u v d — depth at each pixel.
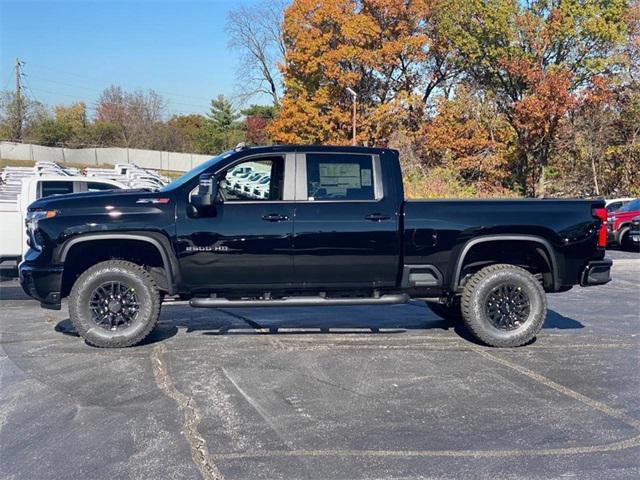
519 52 37.38
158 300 6.73
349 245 6.61
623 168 35.12
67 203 6.54
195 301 6.65
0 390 5.41
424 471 3.94
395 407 5.04
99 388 5.45
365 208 6.65
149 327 6.70
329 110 44.53
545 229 6.77
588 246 6.88
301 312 8.70
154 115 80.69
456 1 38.56
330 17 42.81
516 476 3.88
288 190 6.63
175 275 6.58
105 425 4.65
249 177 6.73
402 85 46.53
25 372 5.90
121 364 6.14
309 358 6.38
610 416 4.89
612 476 3.89
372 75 45.31
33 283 6.51
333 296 6.91
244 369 5.99
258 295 6.80
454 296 7.25
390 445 4.32
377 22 44.00
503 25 37.22
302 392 5.37
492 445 4.34
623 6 35.62
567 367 6.18
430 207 6.74
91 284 6.59
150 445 4.30
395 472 3.92
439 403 5.14
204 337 7.22
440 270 6.80
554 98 35.19
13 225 10.60
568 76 35.88
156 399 5.19
